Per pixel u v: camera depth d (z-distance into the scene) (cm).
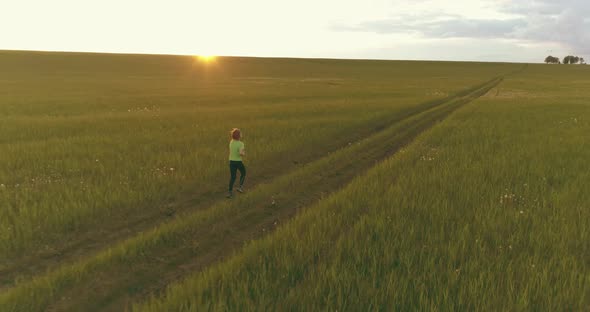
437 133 1630
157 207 787
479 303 400
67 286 483
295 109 2506
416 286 430
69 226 665
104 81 6122
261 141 1423
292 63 13862
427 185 861
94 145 1308
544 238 565
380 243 557
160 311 400
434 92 4250
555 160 1084
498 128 1723
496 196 768
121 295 471
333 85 5853
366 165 1166
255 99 3478
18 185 823
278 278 448
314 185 958
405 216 665
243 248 558
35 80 5969
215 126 1772
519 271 465
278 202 830
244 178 988
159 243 612
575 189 793
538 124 1844
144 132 1599
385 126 1920
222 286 423
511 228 607
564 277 452
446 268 476
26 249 587
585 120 1956
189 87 5250
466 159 1122
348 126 1788
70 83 5494
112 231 669
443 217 652
